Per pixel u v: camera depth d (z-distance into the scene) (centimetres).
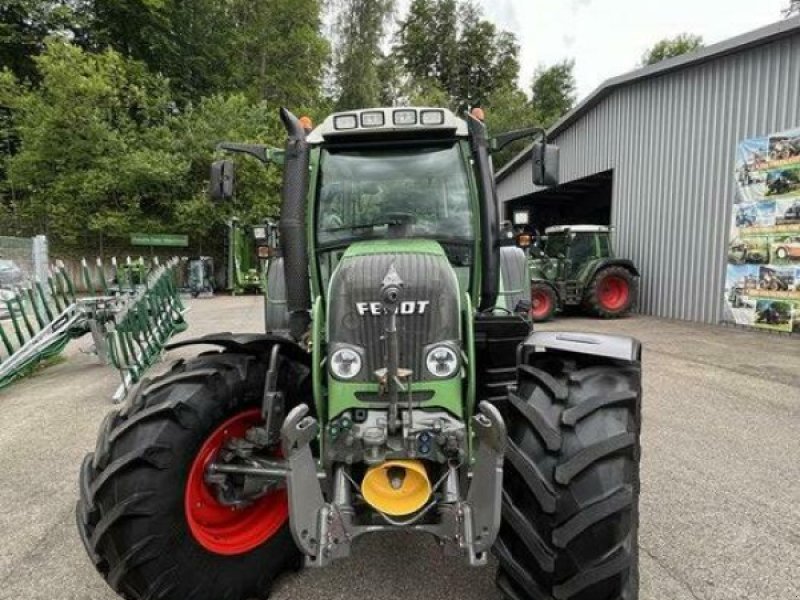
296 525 166
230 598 199
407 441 182
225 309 1199
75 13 2027
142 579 180
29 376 611
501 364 253
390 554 234
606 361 205
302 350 234
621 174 1096
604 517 161
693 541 237
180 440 189
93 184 1639
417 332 192
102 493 181
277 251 443
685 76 909
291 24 2366
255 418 219
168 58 2142
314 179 278
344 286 199
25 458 353
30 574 225
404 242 240
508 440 183
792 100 721
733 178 815
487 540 163
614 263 961
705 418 400
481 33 3491
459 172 274
